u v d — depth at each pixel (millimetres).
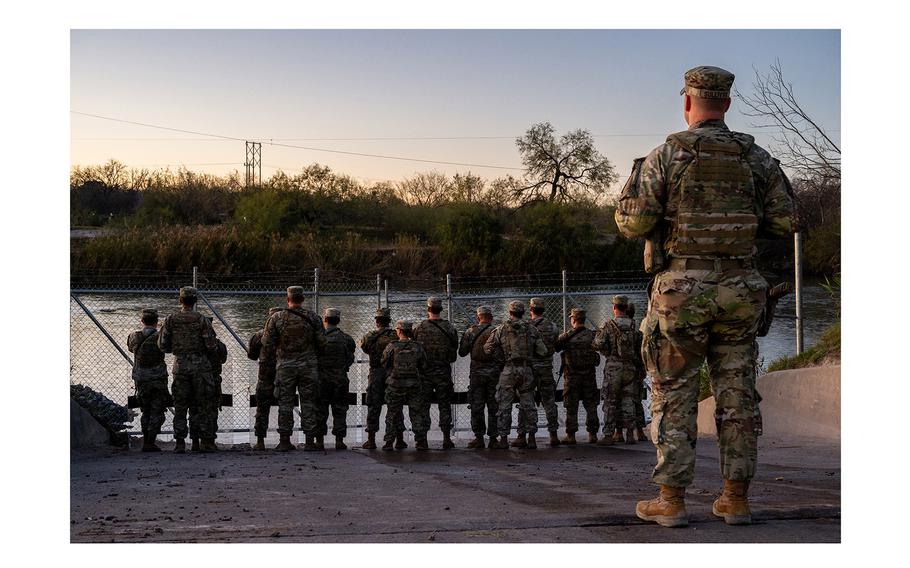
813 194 16875
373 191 62219
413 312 24156
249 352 11305
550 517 4820
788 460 7738
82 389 12062
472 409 11273
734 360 4473
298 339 10922
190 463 8914
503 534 4414
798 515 4711
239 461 9195
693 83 4578
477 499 5859
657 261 4527
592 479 7090
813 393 9773
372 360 11484
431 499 5910
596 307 26891
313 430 10992
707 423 10625
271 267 40812
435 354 11273
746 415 4457
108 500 6023
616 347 11102
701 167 4422
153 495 6270
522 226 54219
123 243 37281
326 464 8836
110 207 63031
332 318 11461
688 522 4551
